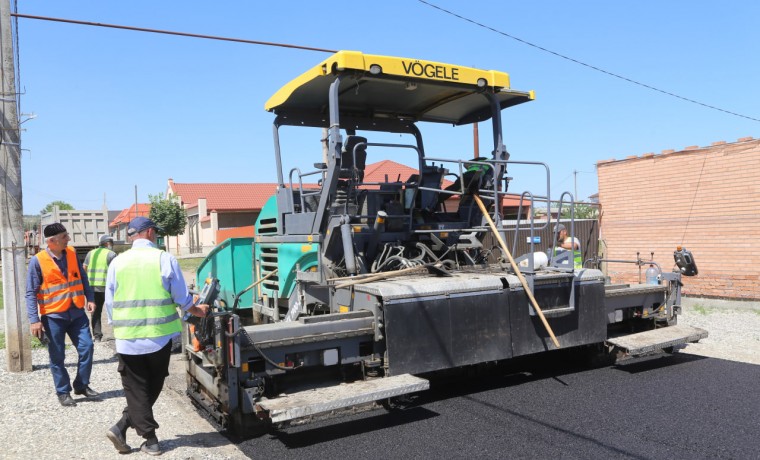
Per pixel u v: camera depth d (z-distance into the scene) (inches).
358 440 179.8
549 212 222.1
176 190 1802.4
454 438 178.4
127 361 168.7
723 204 458.0
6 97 291.4
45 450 179.9
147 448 172.2
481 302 213.2
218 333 181.5
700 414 193.6
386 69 221.1
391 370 194.9
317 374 204.1
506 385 235.6
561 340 231.5
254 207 1640.0
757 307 434.0
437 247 254.5
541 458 161.3
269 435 187.0
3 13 292.5
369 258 242.8
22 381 271.7
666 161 496.4
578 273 240.8
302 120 274.2
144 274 169.2
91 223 590.9
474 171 261.4
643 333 260.1
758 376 241.0
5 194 289.6
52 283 227.3
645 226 512.7
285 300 267.6
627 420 189.3
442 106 281.7
